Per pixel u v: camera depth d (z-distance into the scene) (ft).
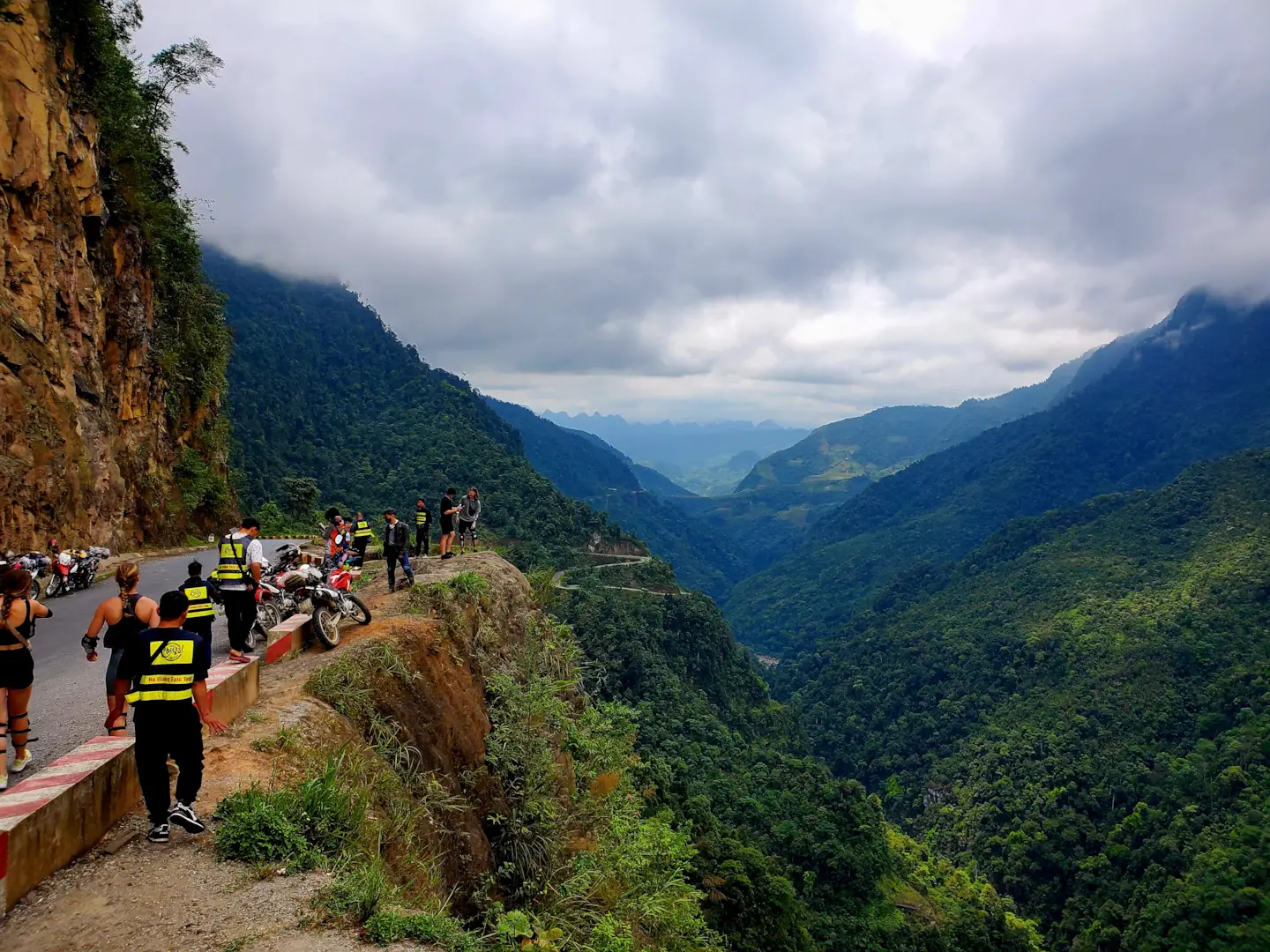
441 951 13.97
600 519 340.18
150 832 15.99
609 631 207.10
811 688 380.58
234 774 18.99
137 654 16.46
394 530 40.01
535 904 29.09
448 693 31.76
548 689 43.19
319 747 21.71
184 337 110.63
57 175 69.05
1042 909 189.06
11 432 56.34
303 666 26.89
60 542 59.88
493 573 48.11
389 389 490.49
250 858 15.75
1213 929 143.23
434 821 24.39
